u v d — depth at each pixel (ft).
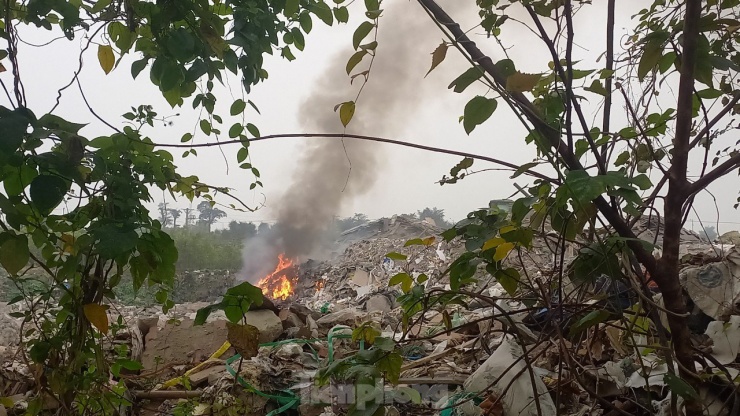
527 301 7.00
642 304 5.37
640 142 6.07
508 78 4.02
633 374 8.05
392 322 16.20
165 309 7.83
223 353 12.46
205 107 7.38
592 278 5.39
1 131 4.55
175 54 5.97
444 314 6.35
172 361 12.39
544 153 4.57
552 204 5.08
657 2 6.03
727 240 14.99
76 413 7.27
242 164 7.80
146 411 9.93
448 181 5.73
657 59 4.84
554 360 9.10
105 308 5.96
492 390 8.76
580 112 4.68
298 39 7.81
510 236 5.09
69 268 5.75
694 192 4.87
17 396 9.95
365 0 4.59
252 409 9.59
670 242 4.84
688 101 4.66
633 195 4.29
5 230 5.40
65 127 5.24
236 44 6.68
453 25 4.60
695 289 10.00
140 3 6.13
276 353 11.80
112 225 5.54
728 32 5.60
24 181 5.36
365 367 4.50
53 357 6.35
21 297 6.27
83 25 6.06
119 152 6.70
